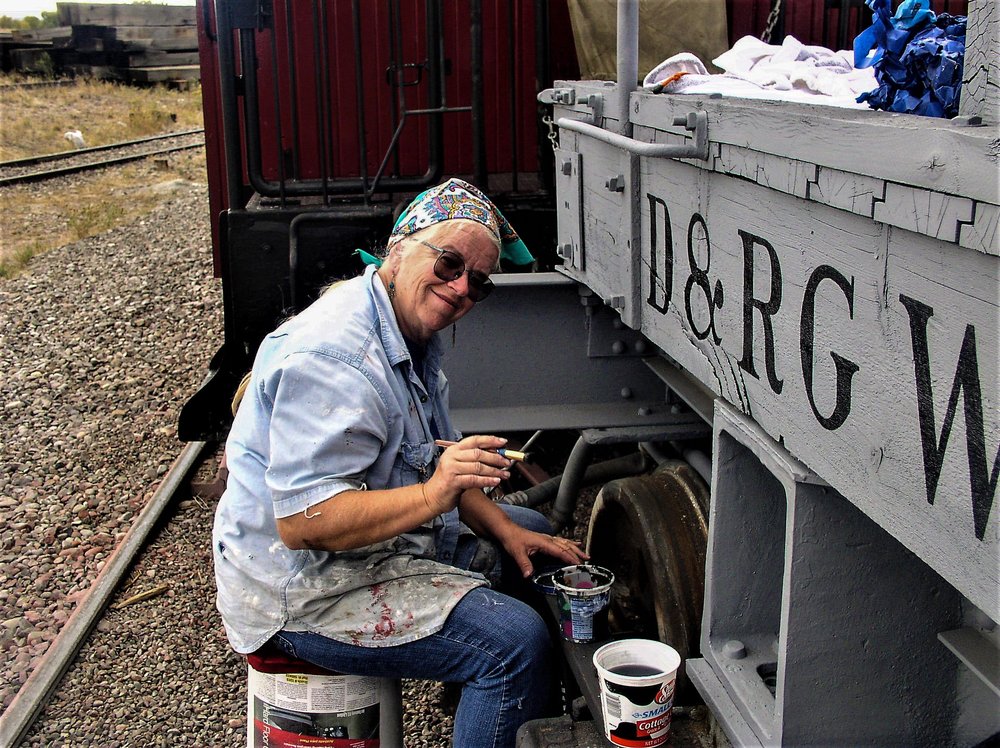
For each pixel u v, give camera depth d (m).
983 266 1.13
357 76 3.93
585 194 2.78
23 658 3.48
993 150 1.07
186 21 25.22
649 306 2.30
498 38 4.82
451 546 2.36
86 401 6.02
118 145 16.45
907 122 1.28
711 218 1.88
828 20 4.11
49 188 13.00
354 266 3.93
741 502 1.96
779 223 1.61
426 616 2.09
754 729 1.80
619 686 1.94
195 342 7.03
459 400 3.30
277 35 4.79
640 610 2.61
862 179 1.32
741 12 4.07
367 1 4.75
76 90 21.83
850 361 1.43
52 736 3.09
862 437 1.41
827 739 1.72
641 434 2.93
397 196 4.45
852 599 1.66
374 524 1.97
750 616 2.02
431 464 2.22
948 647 1.65
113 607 3.80
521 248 2.38
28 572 4.08
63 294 8.29
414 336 2.20
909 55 1.73
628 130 2.31
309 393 1.97
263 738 2.27
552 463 4.59
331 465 1.97
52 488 4.87
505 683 2.07
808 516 1.62
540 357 3.29
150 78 23.80
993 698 1.67
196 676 3.39
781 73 2.35
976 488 1.17
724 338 1.87
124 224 11.05
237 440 2.15
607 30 3.90
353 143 4.90
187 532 4.41
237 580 2.13
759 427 1.80
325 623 2.11
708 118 1.82
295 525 1.97
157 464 5.10
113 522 4.51
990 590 1.16
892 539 1.64
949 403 1.21
